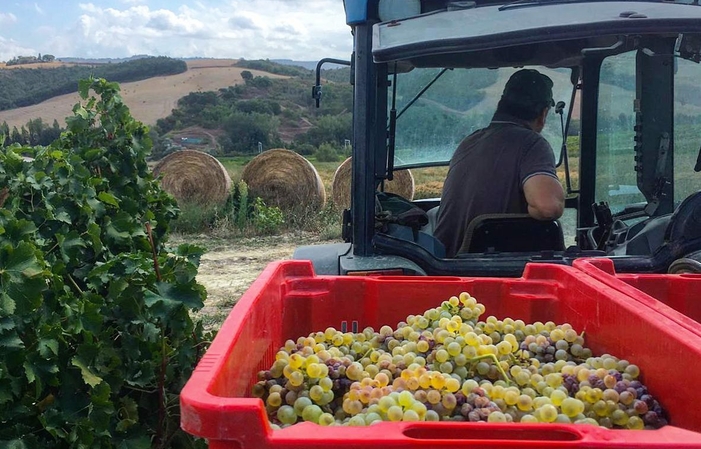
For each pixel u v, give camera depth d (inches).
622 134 148.9
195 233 504.1
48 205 132.5
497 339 83.5
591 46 137.8
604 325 80.0
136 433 118.8
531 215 128.8
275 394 64.5
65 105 2817.4
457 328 76.5
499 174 132.6
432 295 95.3
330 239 485.4
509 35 103.9
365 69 121.8
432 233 145.4
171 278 130.4
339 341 81.1
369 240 122.4
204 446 133.0
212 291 326.3
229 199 551.2
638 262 112.2
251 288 77.6
